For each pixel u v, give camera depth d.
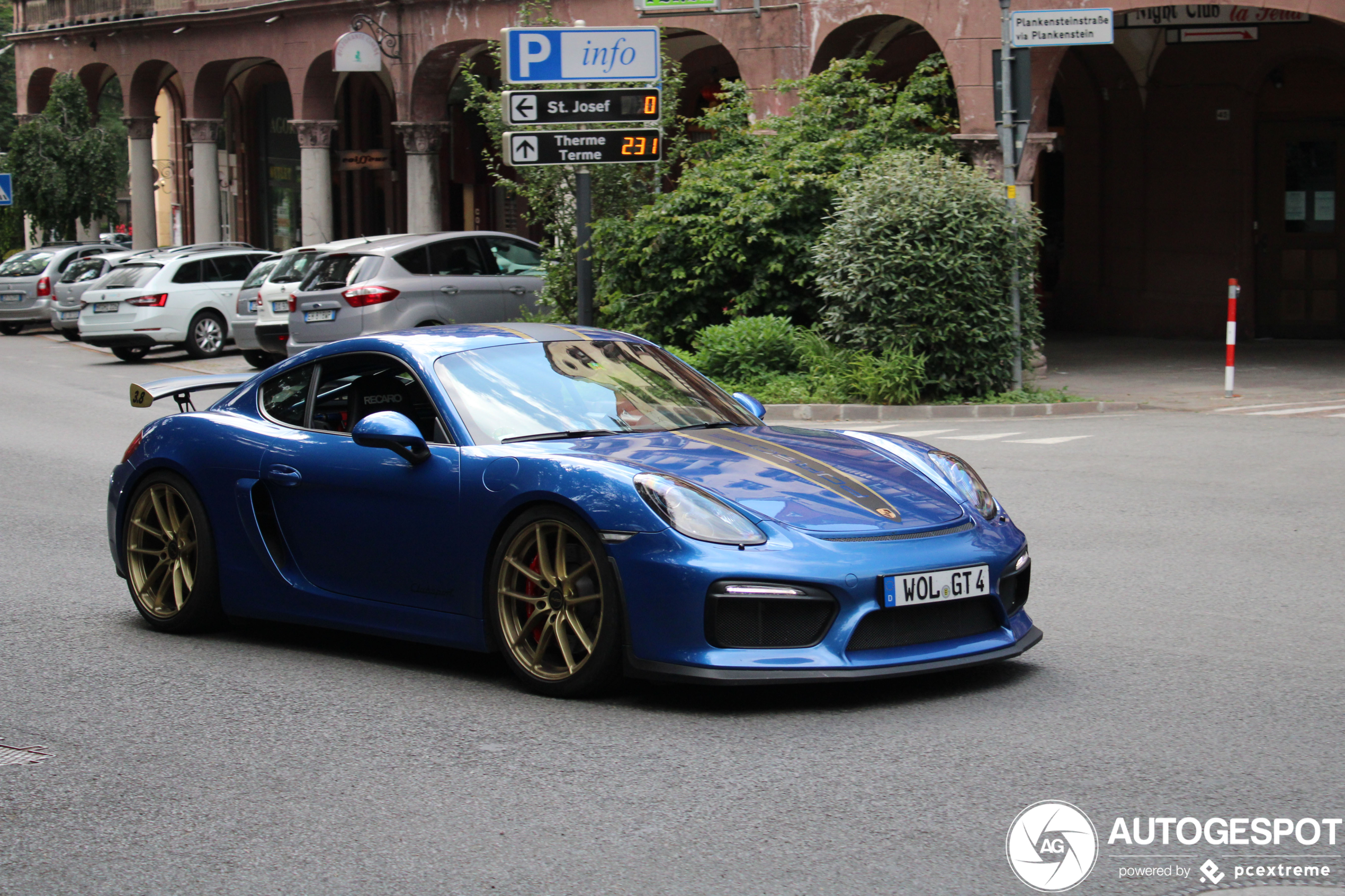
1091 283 22.89
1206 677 5.27
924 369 14.61
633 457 5.26
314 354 6.22
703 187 16.75
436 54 25.53
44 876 3.66
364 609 5.73
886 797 4.05
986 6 17.27
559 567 5.10
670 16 20.88
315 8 27.80
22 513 9.70
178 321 23.19
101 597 7.20
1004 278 14.86
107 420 15.45
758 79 20.09
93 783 4.37
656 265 16.83
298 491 5.92
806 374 15.42
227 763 4.52
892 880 3.48
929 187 14.68
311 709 5.12
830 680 4.74
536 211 18.36
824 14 19.38
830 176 16.41
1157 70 21.38
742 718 4.84
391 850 3.75
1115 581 6.98
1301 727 4.65
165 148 46.81
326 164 28.83
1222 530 8.17
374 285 17.52
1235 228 20.88
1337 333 20.70
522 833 3.85
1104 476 10.11
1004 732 4.62
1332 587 6.76
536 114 14.27
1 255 42.94
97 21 35.12
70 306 27.20
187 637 6.36
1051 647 5.76
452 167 33.34
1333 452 10.95
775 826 3.85
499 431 5.54
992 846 3.69
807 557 4.77
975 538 5.10
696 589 4.74
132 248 35.56
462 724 4.87
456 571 5.41
